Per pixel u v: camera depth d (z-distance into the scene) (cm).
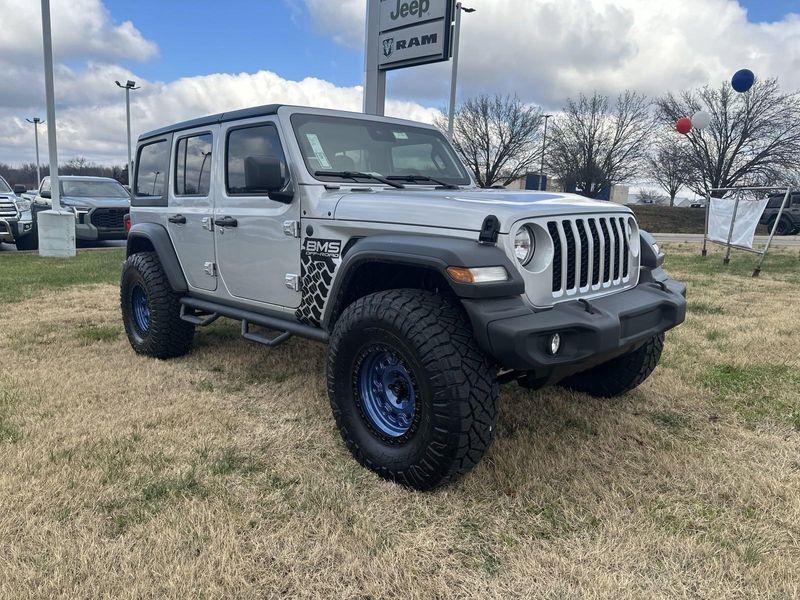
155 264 470
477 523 254
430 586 214
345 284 309
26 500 259
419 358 259
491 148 3453
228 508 259
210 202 416
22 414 355
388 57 792
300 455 314
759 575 219
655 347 370
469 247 259
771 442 333
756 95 3422
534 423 354
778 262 1252
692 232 3089
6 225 1247
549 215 279
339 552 231
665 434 343
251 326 591
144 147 507
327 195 335
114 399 386
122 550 229
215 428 344
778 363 473
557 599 208
